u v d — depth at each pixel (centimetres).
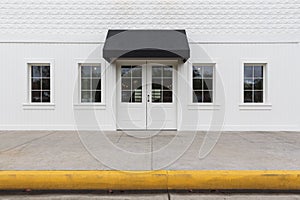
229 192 407
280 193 404
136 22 976
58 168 457
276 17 970
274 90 966
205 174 416
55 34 966
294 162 502
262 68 980
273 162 503
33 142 713
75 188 409
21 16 963
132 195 395
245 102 978
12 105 958
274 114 965
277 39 966
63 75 966
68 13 969
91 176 411
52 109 962
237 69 970
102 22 973
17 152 586
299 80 964
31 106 959
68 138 782
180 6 974
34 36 963
